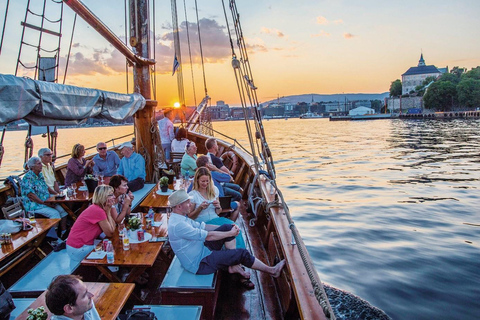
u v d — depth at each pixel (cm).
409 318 592
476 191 1780
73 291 190
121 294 247
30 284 301
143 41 604
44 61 595
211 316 289
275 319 298
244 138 5603
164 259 415
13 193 507
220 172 554
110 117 400
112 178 417
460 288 700
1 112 206
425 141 4866
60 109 269
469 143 4434
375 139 5472
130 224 360
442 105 11356
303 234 1089
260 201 480
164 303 292
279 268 316
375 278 753
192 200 381
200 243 314
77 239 343
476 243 988
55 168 645
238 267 334
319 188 1944
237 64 430
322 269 805
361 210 1414
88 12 357
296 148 4425
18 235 367
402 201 1577
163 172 646
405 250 927
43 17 578
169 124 870
